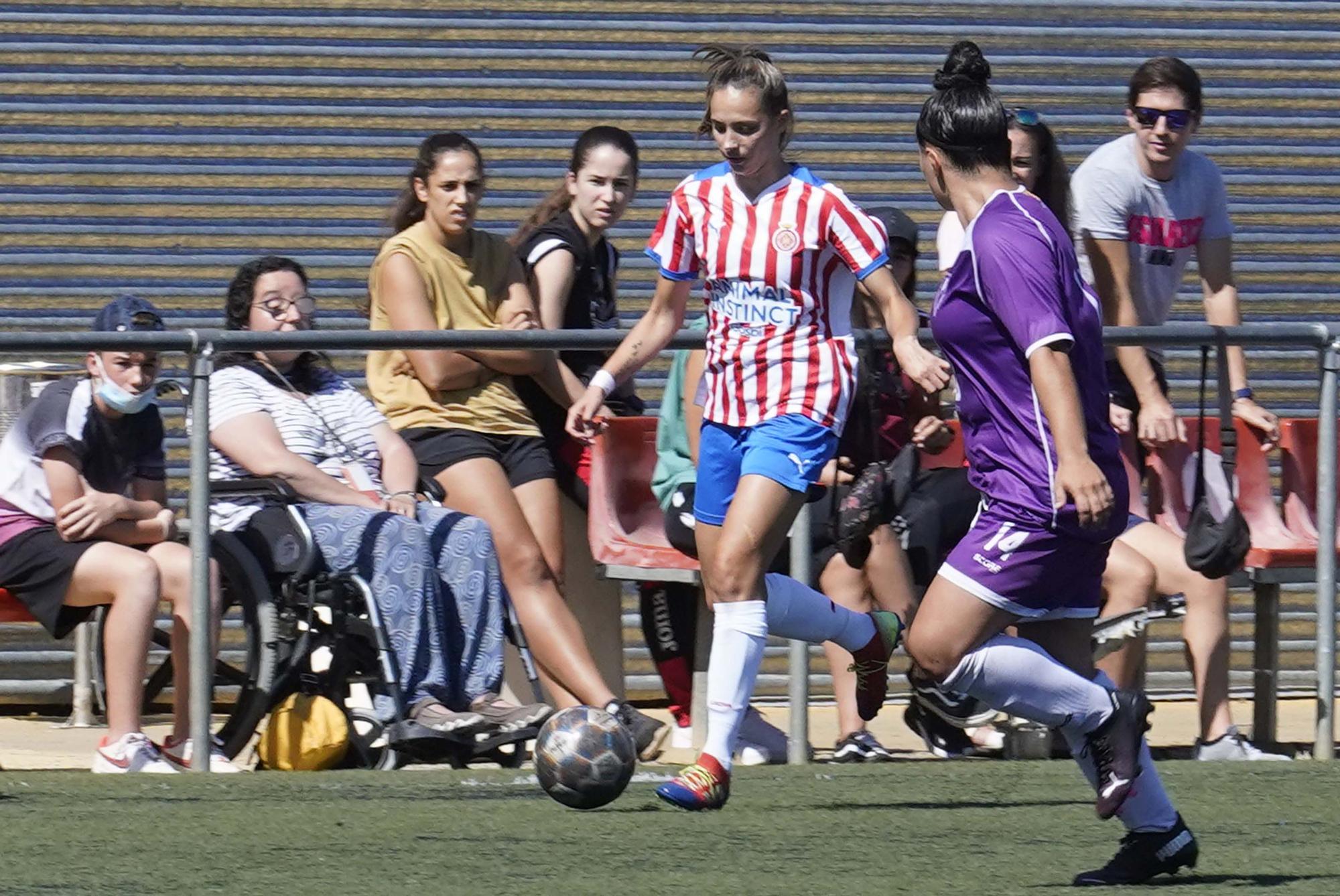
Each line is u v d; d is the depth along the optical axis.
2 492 18.45
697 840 13.78
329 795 15.73
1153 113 19.91
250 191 26.59
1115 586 19.31
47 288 26.12
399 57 27.03
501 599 18.77
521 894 11.82
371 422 19.69
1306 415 26.88
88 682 24.05
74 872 12.46
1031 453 12.42
